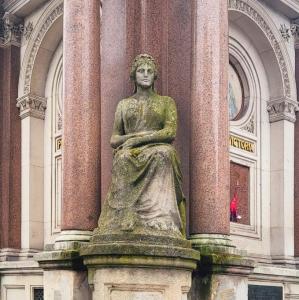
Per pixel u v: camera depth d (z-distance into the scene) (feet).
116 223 28.27
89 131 31.48
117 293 27.50
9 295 50.49
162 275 27.58
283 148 57.16
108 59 34.06
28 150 56.39
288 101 57.77
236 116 56.39
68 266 29.25
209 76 32.04
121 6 33.65
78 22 32.24
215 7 32.65
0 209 56.34
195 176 31.58
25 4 56.39
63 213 31.24
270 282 44.14
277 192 57.06
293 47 60.03
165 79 33.65
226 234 31.17
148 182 28.73
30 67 57.00
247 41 57.57
